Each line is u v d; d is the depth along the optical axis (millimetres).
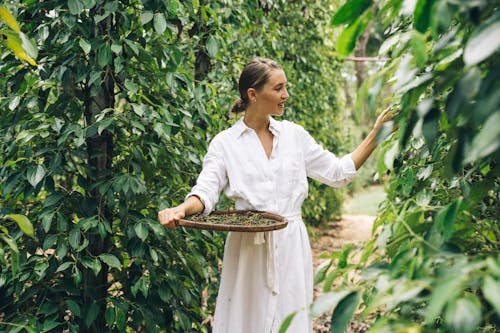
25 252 1905
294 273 2004
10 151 1898
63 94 2098
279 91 2020
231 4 2703
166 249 2168
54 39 1961
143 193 2115
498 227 1159
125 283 2143
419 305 964
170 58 2217
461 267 718
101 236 1903
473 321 614
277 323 1984
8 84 2141
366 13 824
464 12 773
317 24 4926
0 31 1123
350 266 921
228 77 3020
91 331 2029
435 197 1463
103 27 2088
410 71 817
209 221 1894
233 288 2016
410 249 870
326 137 5797
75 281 1915
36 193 1916
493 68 712
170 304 2154
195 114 2389
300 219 2092
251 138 2062
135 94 2170
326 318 3500
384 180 11188
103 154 2086
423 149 1419
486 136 652
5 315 1943
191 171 2373
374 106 815
